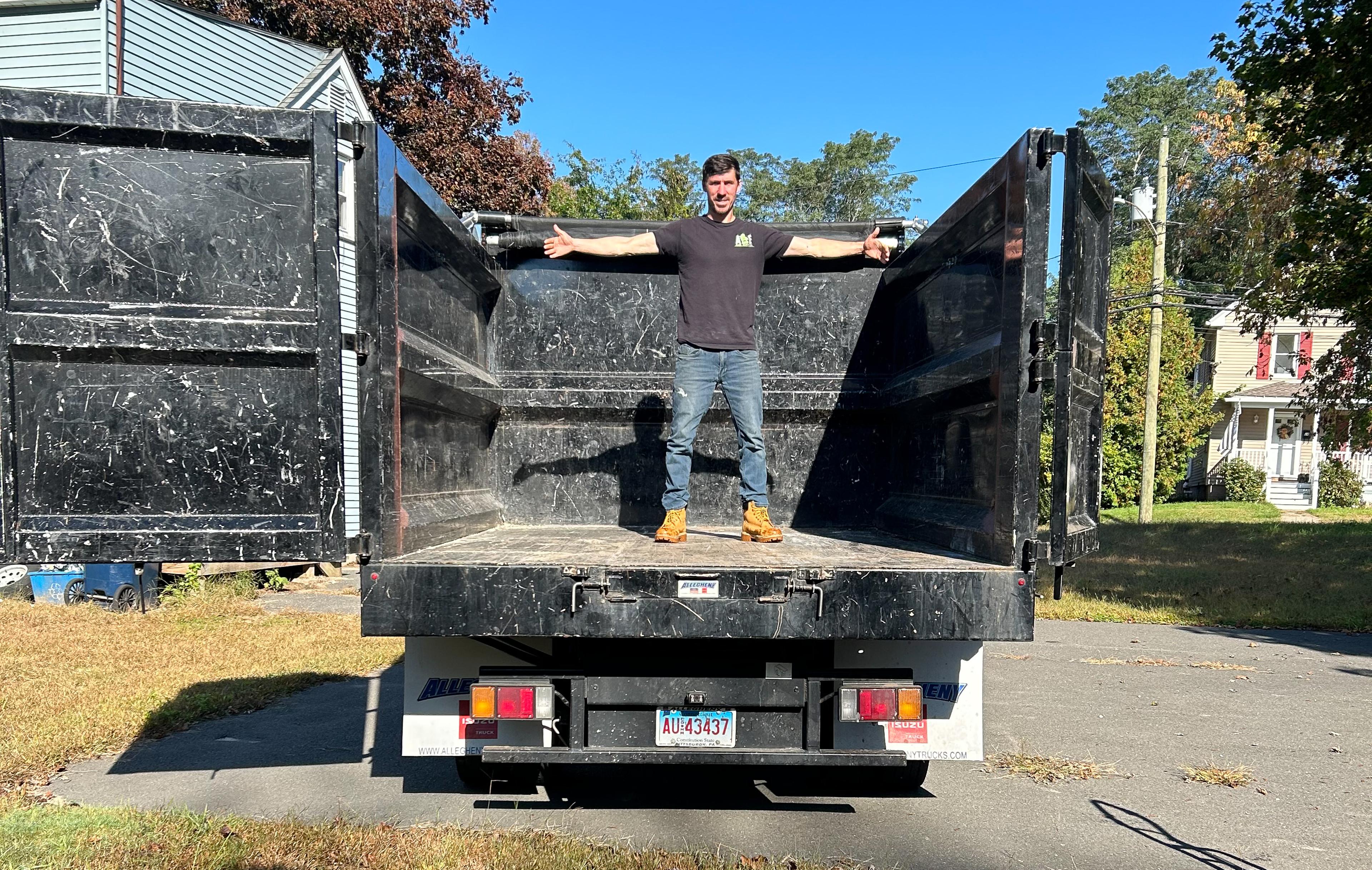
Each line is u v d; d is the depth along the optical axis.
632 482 4.72
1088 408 3.28
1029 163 2.69
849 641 2.99
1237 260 12.43
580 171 40.34
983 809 3.58
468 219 4.55
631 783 3.84
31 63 8.65
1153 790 3.85
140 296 2.42
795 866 2.90
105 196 2.41
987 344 3.07
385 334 2.64
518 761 2.78
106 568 8.67
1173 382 23.34
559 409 4.66
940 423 3.62
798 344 4.70
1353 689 5.92
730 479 4.71
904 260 4.22
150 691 5.37
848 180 57.22
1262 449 27.45
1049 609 9.19
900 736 3.07
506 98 21.03
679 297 4.16
